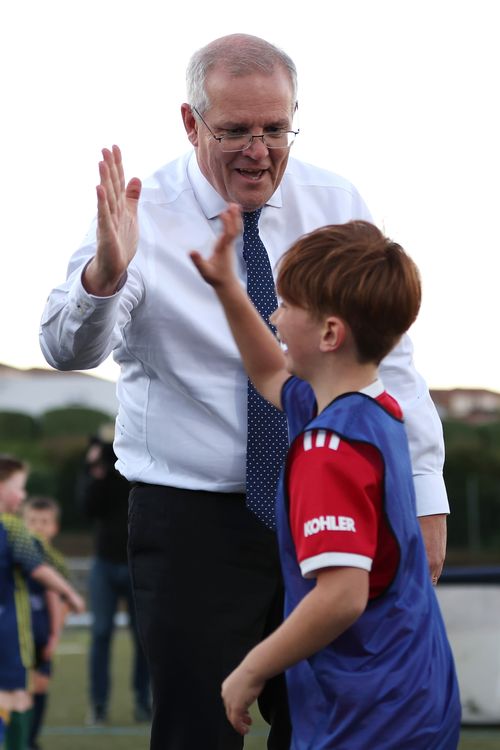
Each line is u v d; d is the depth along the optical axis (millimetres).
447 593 6309
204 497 3064
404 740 2268
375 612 2295
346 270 2336
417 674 2289
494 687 6293
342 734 2283
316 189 3301
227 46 3045
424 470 3213
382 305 2336
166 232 3133
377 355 2385
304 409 2559
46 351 2961
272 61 3031
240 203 3072
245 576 3055
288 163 3305
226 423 3064
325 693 2311
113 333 2951
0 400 29484
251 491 3012
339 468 2242
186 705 3021
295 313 2400
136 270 3057
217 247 2527
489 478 19000
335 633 2234
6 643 5922
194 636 3027
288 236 3244
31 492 20656
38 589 6590
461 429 22328
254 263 3133
